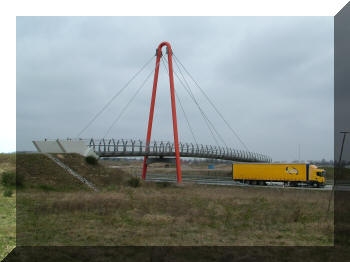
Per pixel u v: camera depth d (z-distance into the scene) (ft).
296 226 52.42
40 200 69.77
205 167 383.65
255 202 82.94
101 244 39.19
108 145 152.46
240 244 40.14
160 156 198.70
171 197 87.25
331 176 213.25
